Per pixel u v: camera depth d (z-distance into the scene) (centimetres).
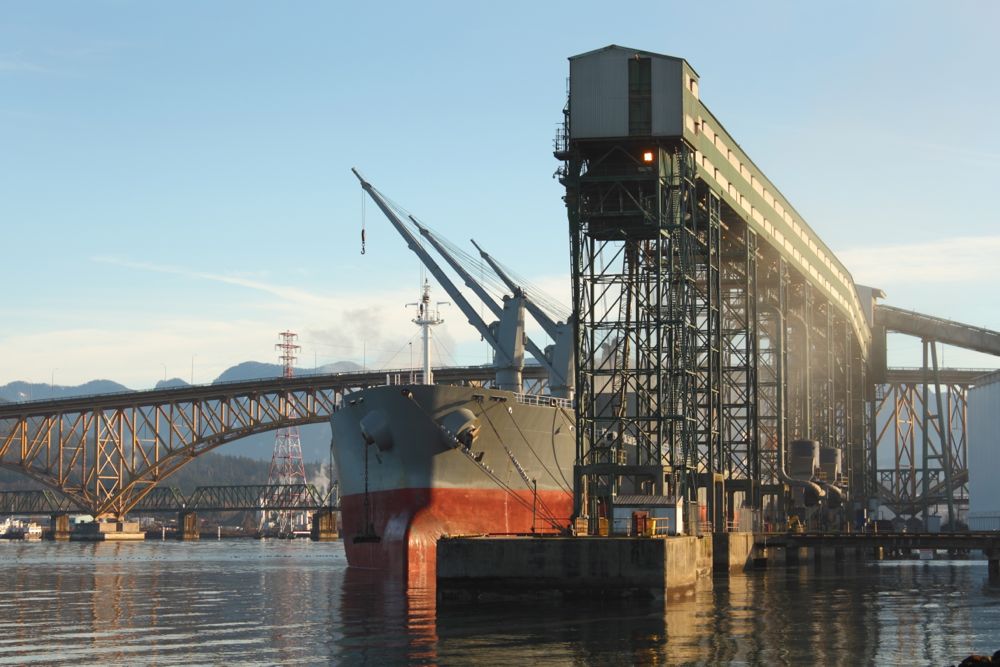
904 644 4884
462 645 4844
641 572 6425
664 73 7931
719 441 9125
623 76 7938
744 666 4334
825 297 13300
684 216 8056
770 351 11450
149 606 6925
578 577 6456
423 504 8519
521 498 9138
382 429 8538
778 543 9288
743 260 10750
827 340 13625
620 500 7450
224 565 12481
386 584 8181
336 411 9369
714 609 6162
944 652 4678
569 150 7981
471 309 10212
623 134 7894
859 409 16025
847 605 6425
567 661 4431
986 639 5050
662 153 8012
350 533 9469
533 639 4997
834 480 12138
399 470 8581
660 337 7800
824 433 13550
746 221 9919
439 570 6594
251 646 4944
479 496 8800
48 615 6400
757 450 10094
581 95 7975
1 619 6181
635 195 8338
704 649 4712
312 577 9556
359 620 5819
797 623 5550
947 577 8981
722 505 8931
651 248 9381
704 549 7769
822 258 13000
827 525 11938
